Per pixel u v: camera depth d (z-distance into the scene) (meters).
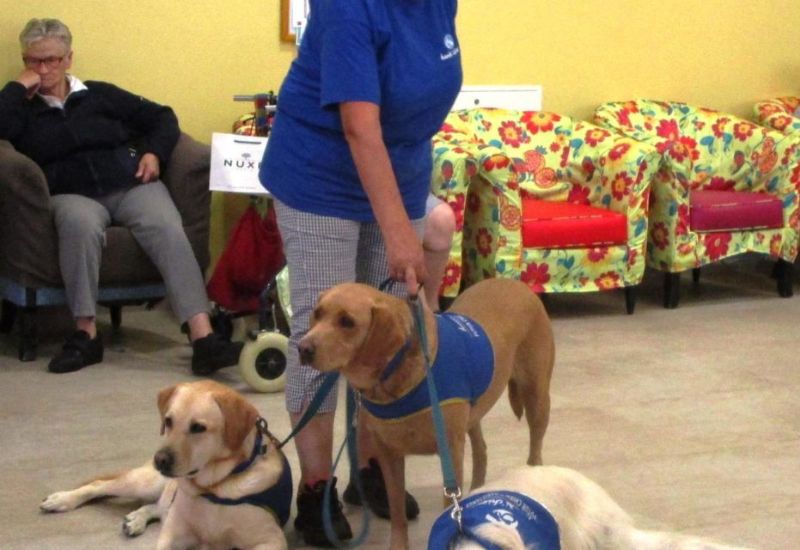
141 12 4.77
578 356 4.36
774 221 5.36
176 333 4.61
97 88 4.43
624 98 5.84
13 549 2.61
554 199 5.30
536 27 5.56
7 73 4.59
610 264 4.98
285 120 2.58
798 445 3.40
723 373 4.16
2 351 4.27
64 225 4.04
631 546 1.98
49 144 4.25
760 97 6.15
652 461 3.24
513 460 3.22
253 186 4.13
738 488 3.05
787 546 2.69
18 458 3.17
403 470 2.51
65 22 4.65
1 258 4.18
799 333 4.78
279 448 2.57
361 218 2.60
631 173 4.98
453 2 2.51
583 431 3.48
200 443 2.37
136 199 4.23
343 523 2.67
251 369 3.82
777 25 6.13
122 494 2.82
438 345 2.34
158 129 4.43
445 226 3.65
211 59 4.92
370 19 2.32
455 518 1.79
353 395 2.54
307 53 2.52
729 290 5.62
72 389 3.81
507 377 2.60
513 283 2.77
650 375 4.11
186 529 2.47
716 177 5.62
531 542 1.76
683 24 5.90
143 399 3.73
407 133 2.51
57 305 4.37
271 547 2.45
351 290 2.23
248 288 4.16
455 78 2.50
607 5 5.70
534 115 5.39
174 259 4.10
